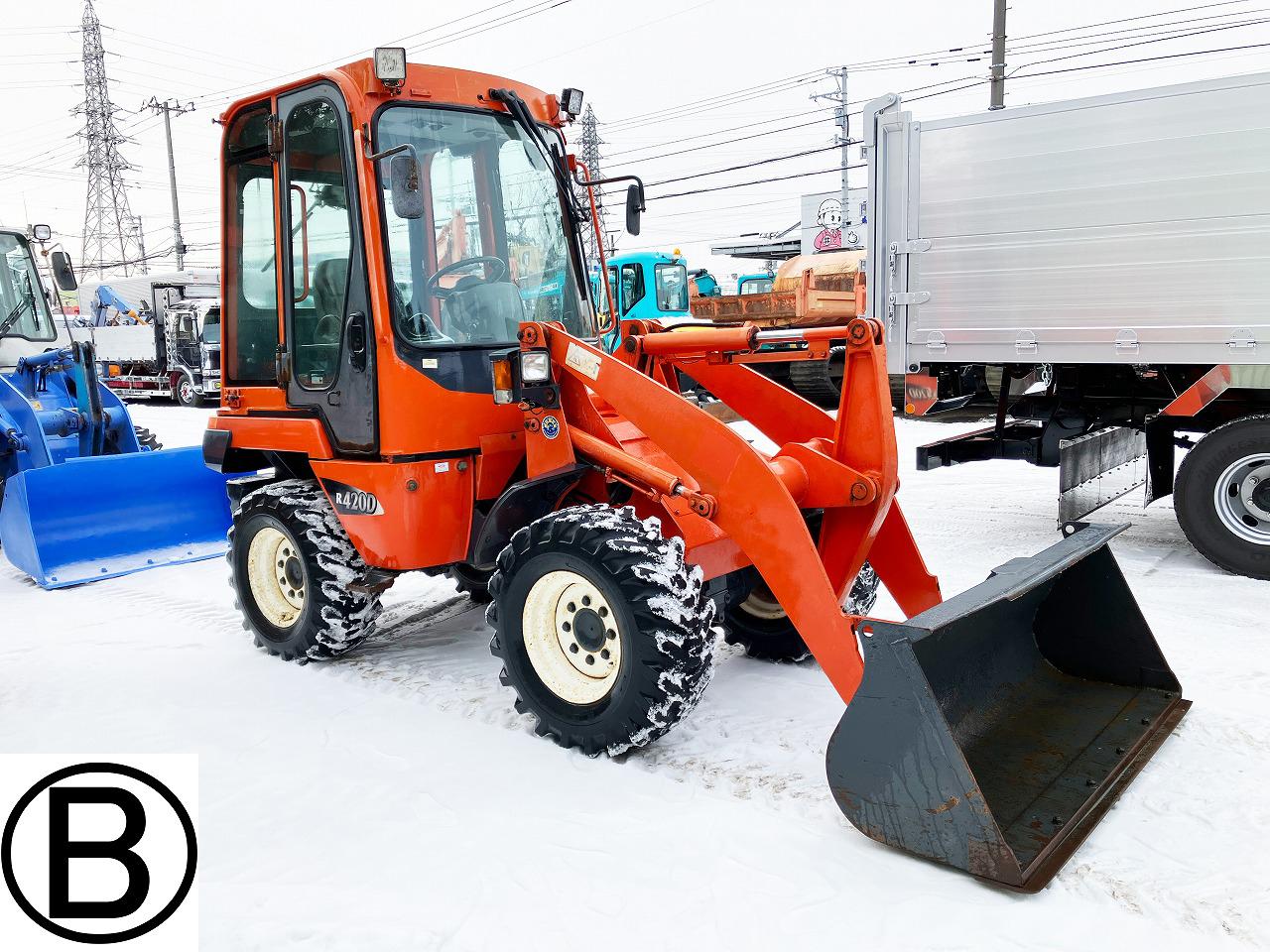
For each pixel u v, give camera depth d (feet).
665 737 11.30
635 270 50.57
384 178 12.15
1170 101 16.71
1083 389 20.36
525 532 10.97
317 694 13.03
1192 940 7.39
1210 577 17.02
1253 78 15.93
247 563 14.80
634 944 7.58
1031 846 8.34
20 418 21.47
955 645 10.19
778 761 10.60
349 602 13.70
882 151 19.81
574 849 8.95
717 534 11.68
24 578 19.83
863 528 11.29
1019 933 7.54
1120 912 7.75
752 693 12.59
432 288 12.59
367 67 12.04
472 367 12.73
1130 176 17.24
